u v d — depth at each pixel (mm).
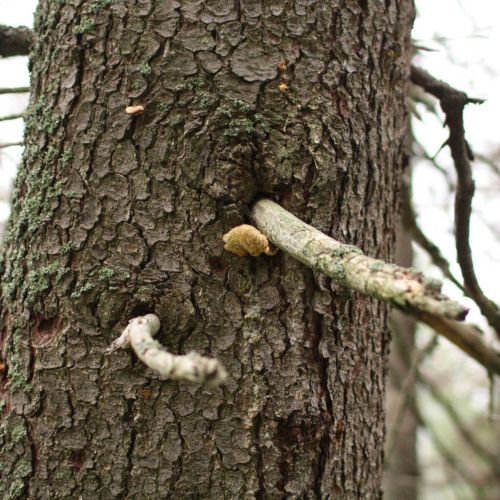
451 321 942
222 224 1157
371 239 1232
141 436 1145
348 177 1205
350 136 1212
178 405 1146
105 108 1180
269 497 1146
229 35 1186
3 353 1189
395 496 2375
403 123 1324
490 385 1385
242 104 1170
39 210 1183
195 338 1149
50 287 1167
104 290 1152
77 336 1155
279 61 1191
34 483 1152
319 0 1219
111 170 1170
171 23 1184
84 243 1164
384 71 1271
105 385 1148
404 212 1524
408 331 2154
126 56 1183
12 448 1162
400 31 1306
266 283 1164
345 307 1199
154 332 1095
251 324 1157
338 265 1011
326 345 1182
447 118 1405
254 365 1154
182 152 1164
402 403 1617
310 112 1191
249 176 1159
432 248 1521
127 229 1160
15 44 1346
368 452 1225
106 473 1143
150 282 1151
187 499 1139
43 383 1159
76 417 1150
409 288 952
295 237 1068
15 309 1184
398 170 1310
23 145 1229
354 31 1238
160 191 1163
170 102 1171
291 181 1172
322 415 1174
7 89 1384
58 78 1203
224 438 1146
